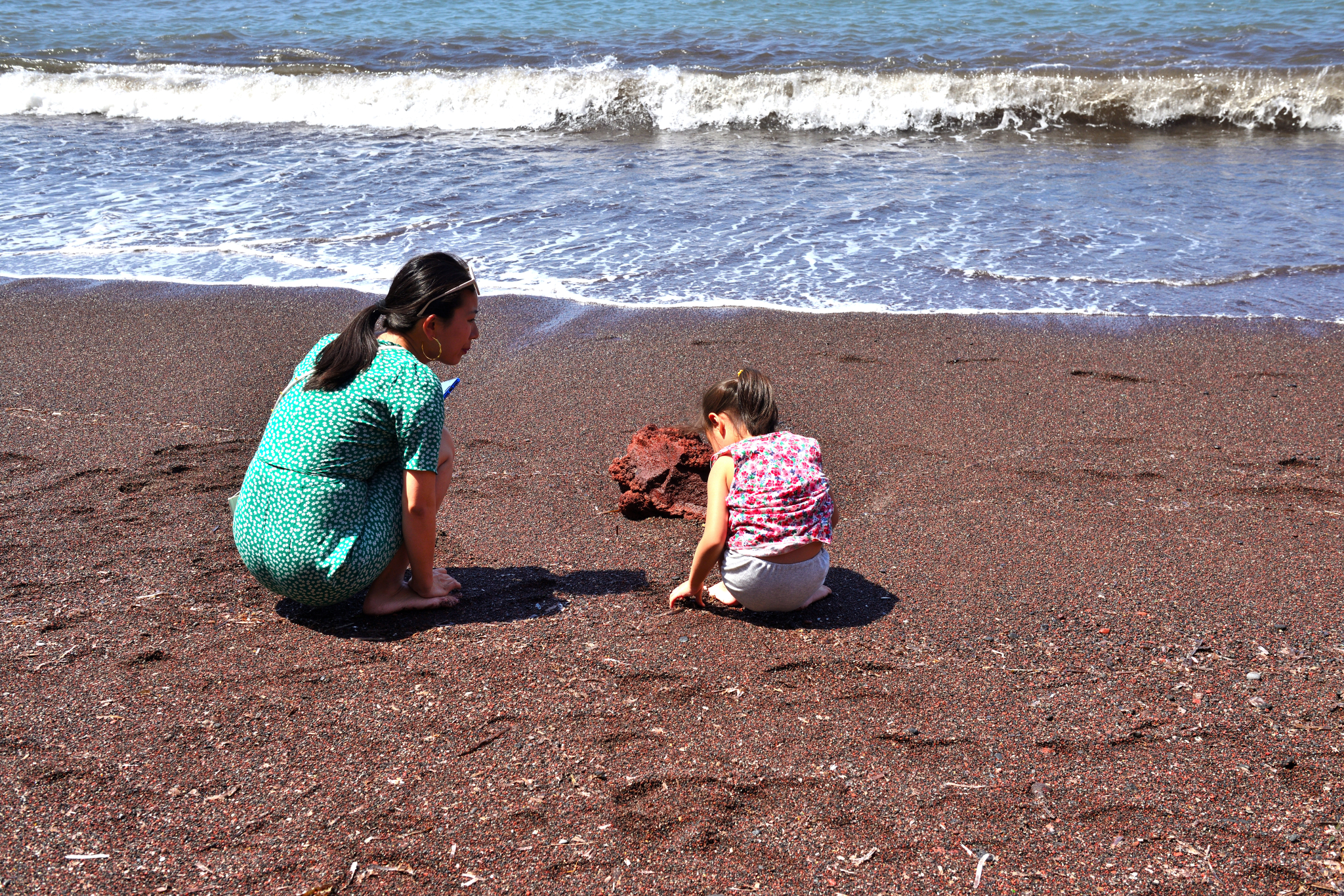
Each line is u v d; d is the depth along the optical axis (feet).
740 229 29.07
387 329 10.63
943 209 30.60
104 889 7.21
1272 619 10.82
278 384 18.98
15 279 25.38
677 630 10.85
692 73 46.73
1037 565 12.20
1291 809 7.93
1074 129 42.37
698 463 13.94
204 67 52.31
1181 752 8.66
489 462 15.67
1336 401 17.42
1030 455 15.62
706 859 7.54
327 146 40.09
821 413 17.54
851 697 9.57
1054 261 25.86
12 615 10.87
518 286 24.80
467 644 10.49
